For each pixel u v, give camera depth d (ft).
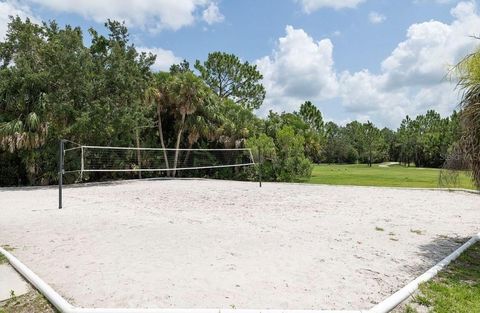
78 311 10.82
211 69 113.29
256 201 38.78
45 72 54.08
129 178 75.31
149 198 40.47
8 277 14.34
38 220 26.22
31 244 19.19
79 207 33.14
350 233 22.99
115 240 20.12
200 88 75.97
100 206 33.86
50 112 54.85
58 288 12.93
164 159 80.12
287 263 16.24
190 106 74.59
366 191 50.06
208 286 13.19
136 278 13.94
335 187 56.34
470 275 14.94
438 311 11.31
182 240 20.27
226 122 80.64
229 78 114.01
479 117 16.94
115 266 15.43
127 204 35.42
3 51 57.31
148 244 19.27
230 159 82.53
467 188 50.31
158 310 10.73
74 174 62.28
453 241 21.20
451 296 12.50
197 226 24.44
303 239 21.08
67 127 56.85
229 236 21.47
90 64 57.11
